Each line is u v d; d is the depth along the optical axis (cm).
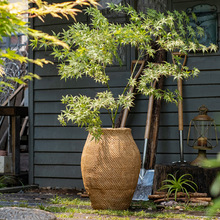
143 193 500
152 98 555
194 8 570
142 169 527
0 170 662
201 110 509
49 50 634
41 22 642
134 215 383
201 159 496
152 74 417
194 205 427
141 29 423
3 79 834
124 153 395
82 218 359
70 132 621
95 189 398
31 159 640
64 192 583
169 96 440
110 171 392
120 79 596
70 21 626
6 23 163
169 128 575
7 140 802
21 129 796
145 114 583
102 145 395
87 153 402
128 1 598
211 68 561
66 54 415
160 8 594
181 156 541
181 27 458
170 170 478
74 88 621
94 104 392
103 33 409
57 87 629
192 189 470
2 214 264
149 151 548
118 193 396
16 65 850
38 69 642
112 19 604
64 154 624
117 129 400
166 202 440
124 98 413
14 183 627
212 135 552
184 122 570
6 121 824
